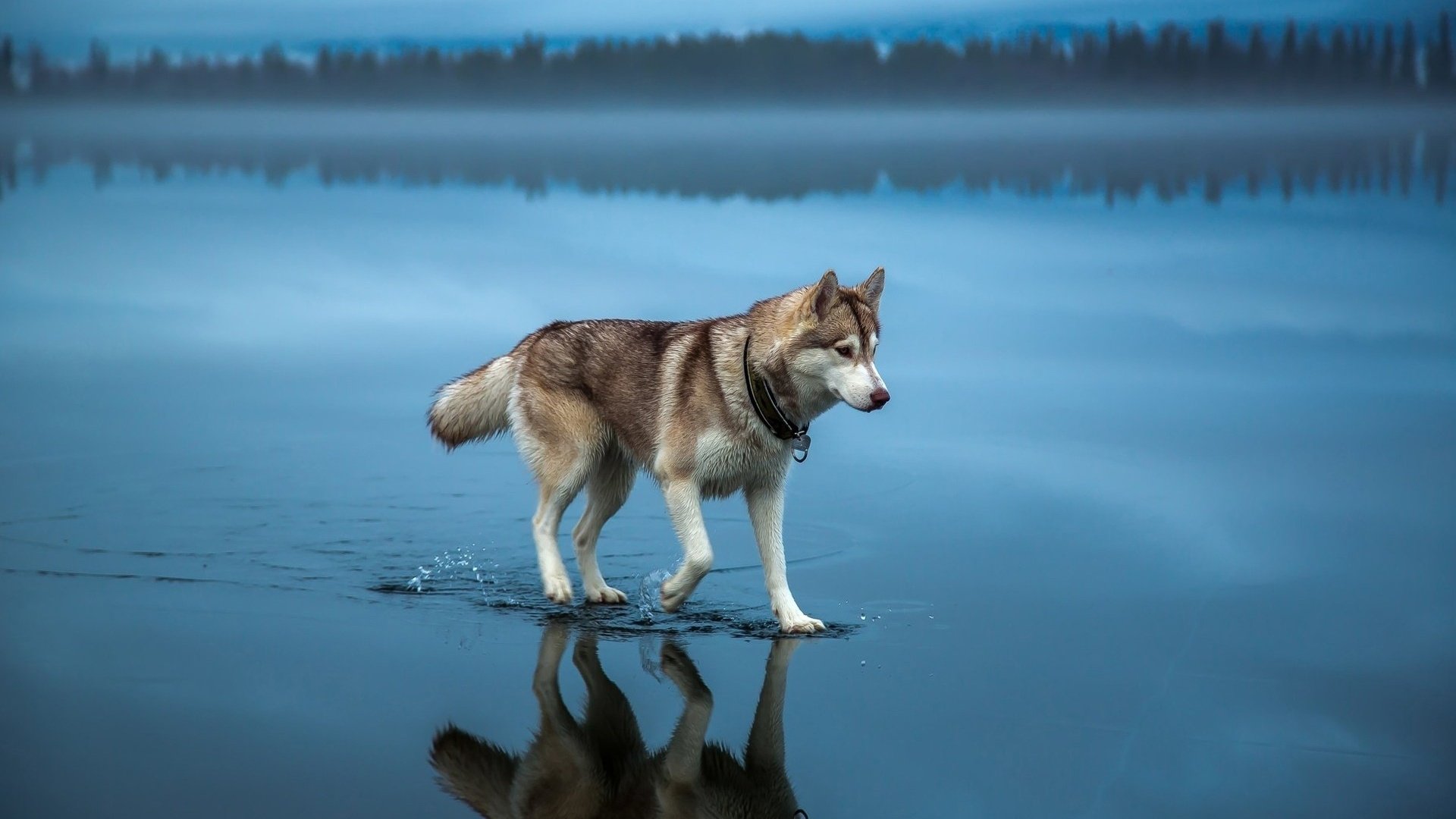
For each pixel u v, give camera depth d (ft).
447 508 34.91
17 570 28.84
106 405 46.50
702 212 113.91
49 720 20.80
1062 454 39.40
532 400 28.68
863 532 32.58
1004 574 29.12
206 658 23.82
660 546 32.53
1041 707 21.83
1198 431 41.70
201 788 18.51
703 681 23.16
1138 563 29.60
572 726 21.03
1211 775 19.31
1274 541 30.86
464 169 203.51
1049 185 151.43
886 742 20.52
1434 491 34.42
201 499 34.94
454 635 25.58
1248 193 132.87
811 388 25.89
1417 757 19.84
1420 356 52.49
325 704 21.79
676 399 26.66
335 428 43.32
